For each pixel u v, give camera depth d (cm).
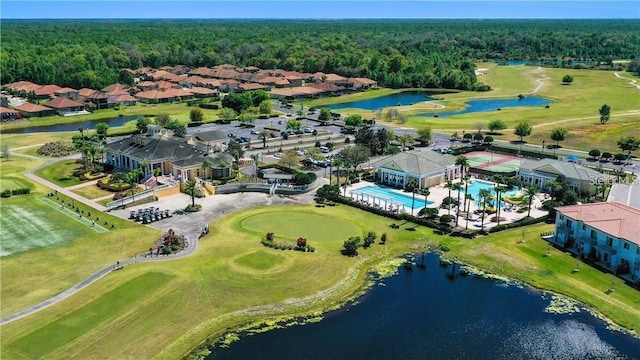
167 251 10250
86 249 10444
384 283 9406
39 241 10819
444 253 10581
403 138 18700
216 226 11669
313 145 19450
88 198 13438
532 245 10812
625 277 9425
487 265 10062
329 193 13538
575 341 7731
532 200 13200
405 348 7538
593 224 10162
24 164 16575
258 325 8056
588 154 18088
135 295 8706
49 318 8031
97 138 19125
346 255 10369
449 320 8250
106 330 7781
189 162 14688
